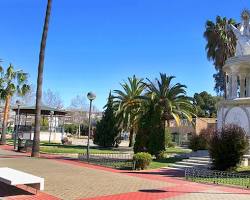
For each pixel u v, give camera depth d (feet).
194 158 79.97
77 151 112.68
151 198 40.32
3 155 92.53
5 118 144.15
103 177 56.75
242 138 67.00
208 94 298.15
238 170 66.59
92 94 82.79
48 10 94.99
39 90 95.04
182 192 44.60
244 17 94.27
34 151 92.94
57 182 50.03
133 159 70.03
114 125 153.48
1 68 143.02
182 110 107.45
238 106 82.23
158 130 90.58
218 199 40.42
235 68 89.71
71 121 327.06
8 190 41.83
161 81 104.06
